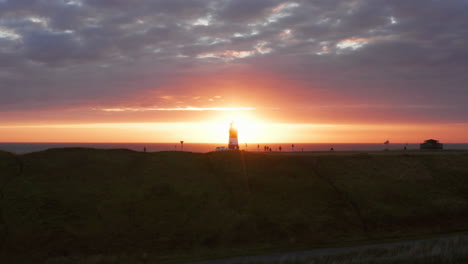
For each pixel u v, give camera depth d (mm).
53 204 24922
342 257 20094
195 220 25719
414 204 30406
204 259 21719
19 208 24109
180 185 29562
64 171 29734
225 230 25000
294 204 28766
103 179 29203
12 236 21797
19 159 30953
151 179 29969
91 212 24828
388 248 21766
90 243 22312
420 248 20078
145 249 22625
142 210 25906
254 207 27766
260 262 19703
